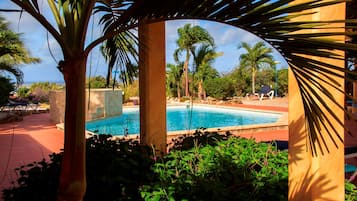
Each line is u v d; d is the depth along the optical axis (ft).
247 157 9.74
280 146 13.93
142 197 7.30
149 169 9.04
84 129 6.43
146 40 12.40
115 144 10.81
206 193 6.97
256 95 80.18
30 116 43.78
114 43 10.84
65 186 6.32
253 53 83.25
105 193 8.43
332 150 6.26
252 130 28.09
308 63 4.70
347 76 4.51
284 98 76.89
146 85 12.69
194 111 55.83
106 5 8.55
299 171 6.68
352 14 8.30
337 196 6.44
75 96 6.27
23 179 9.07
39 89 65.77
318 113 5.16
